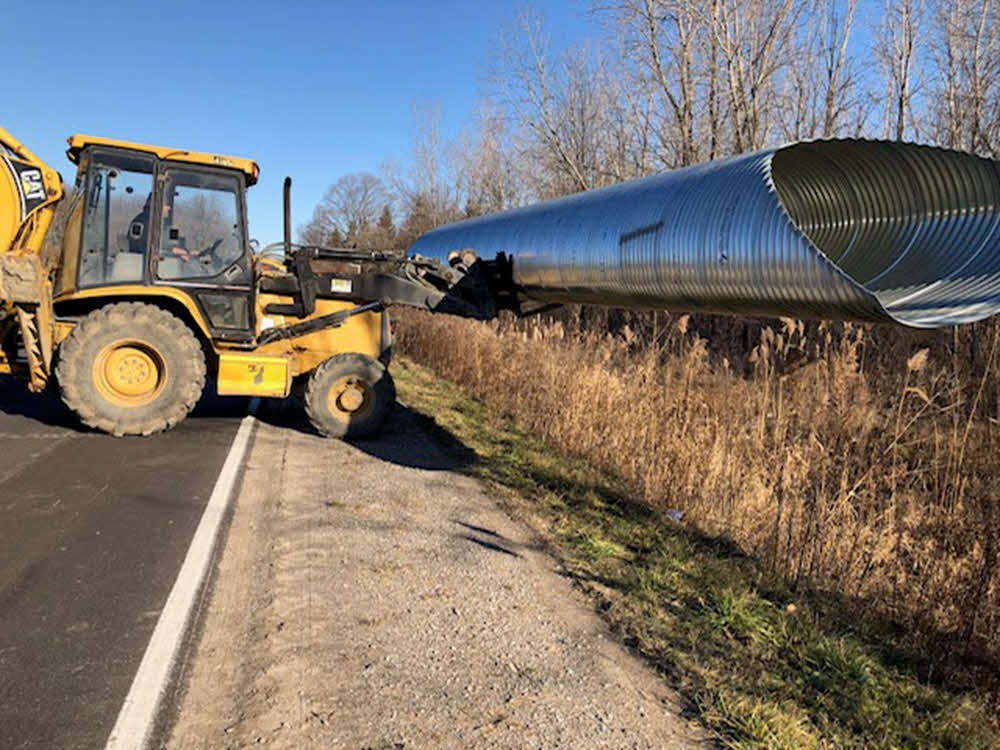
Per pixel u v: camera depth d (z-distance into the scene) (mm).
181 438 6793
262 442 7012
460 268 6660
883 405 6883
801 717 2973
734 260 3568
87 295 6648
